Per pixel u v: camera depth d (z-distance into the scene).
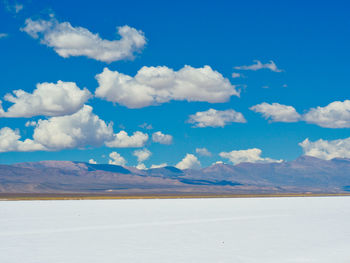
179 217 43.91
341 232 31.77
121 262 20.25
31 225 34.88
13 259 20.89
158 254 22.19
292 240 27.42
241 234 30.30
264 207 64.69
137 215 46.25
